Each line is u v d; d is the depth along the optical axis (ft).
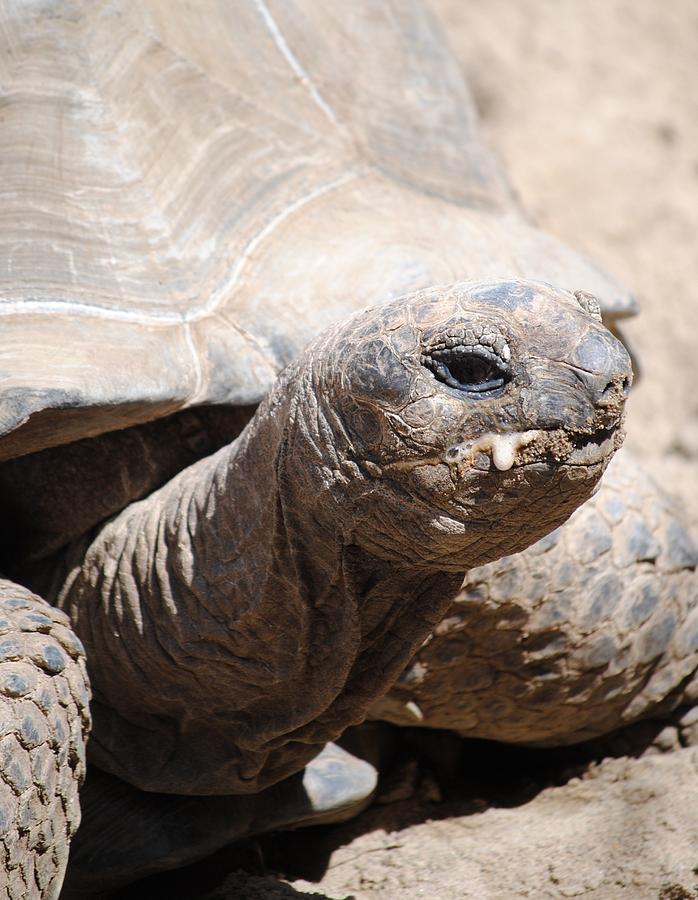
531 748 37.06
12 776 25.03
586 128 76.38
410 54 43.73
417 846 32.91
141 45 34.53
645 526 34.06
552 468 22.63
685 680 35.63
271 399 26.17
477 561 24.80
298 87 37.73
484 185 41.50
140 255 31.30
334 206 34.45
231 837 30.63
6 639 26.43
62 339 28.81
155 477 30.04
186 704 29.37
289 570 25.98
